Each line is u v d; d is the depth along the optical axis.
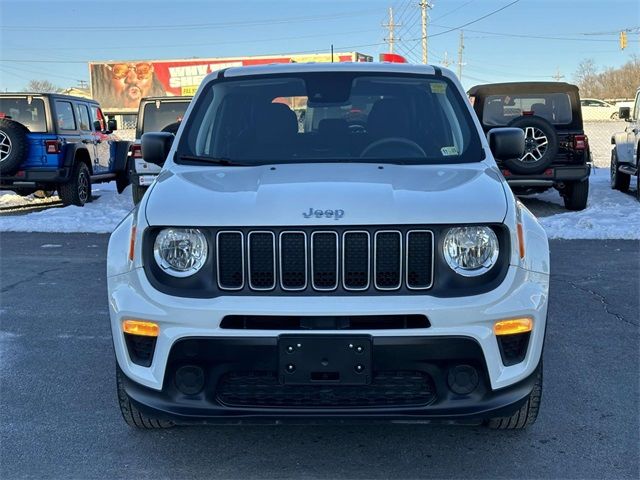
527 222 3.31
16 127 11.93
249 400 2.92
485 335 2.84
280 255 2.88
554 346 4.91
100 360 4.71
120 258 3.12
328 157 3.85
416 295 2.86
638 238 9.27
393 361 2.80
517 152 3.96
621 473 3.12
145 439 3.50
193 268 2.93
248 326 2.85
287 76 4.33
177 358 2.88
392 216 2.88
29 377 4.38
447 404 2.86
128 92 48.88
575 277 7.03
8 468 3.21
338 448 3.40
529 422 3.40
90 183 13.75
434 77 4.34
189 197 3.12
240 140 4.02
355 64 4.44
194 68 47.47
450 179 3.34
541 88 11.77
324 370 2.81
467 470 3.17
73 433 3.57
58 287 6.88
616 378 4.29
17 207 14.27
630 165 13.34
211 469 3.20
